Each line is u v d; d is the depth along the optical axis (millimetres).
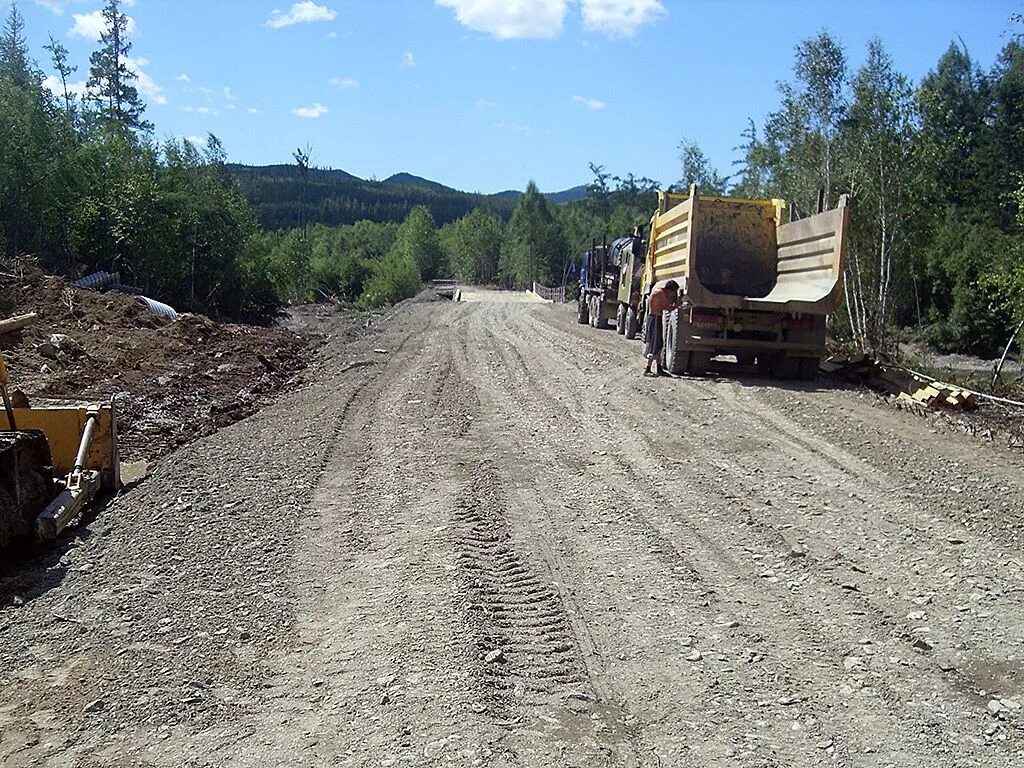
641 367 17078
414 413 12359
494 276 99875
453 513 7570
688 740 4160
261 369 17453
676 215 17734
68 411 8086
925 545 6883
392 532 7156
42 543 6836
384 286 68875
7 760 3990
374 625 5387
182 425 11930
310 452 9906
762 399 13305
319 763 3932
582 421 11664
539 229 85438
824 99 20438
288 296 58531
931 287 33656
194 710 4402
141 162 36094
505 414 12242
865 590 5996
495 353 20016
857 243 19750
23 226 28531
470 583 6000
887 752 4059
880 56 18922
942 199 20547
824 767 3947
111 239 31109
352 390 14484
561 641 5203
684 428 11211
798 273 16125
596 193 91875
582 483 8641
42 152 28172
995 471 9203
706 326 15555
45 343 15461
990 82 54250
